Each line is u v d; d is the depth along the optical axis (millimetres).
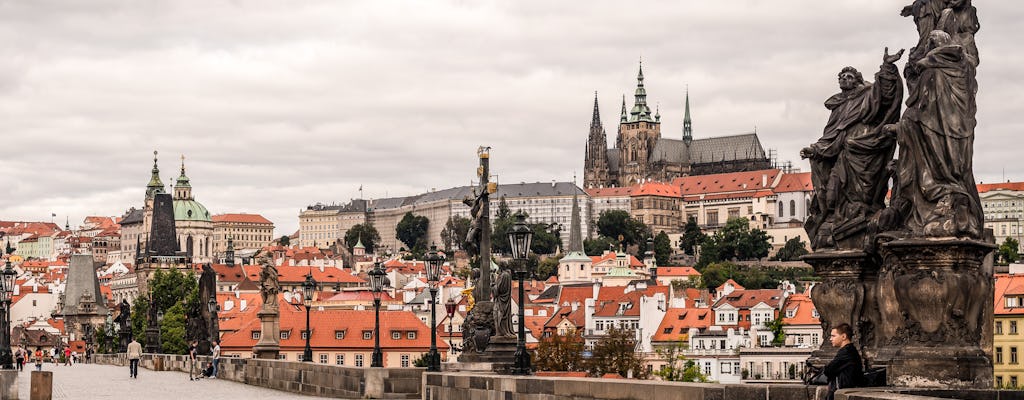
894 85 30172
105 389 72125
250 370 79812
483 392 42188
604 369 130750
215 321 112625
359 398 57000
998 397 26000
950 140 27875
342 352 177375
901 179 28484
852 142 30234
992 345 28156
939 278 27344
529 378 38438
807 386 27344
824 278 30172
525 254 48812
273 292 89750
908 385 27500
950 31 28766
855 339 29547
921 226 28078
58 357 197750
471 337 61938
